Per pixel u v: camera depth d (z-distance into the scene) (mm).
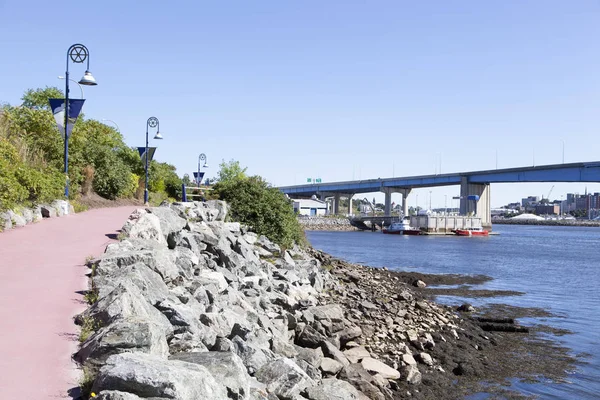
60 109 23656
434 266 55625
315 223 169375
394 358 16891
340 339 17172
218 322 11062
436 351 18688
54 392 6906
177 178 49031
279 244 31141
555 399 15719
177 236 17672
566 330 24688
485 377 17297
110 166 32406
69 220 19891
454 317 25188
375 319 20750
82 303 10156
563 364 19141
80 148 30047
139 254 12094
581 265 59938
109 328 7801
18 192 18031
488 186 151500
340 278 31125
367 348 17438
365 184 175250
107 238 16531
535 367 18672
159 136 36469
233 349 9945
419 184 157500
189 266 15273
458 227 148250
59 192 22375
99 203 28812
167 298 10812
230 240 21859
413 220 153375
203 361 8133
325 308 18062
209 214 26297
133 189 36938
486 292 36719
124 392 6156
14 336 8461
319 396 10031
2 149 19406
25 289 10742
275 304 17188
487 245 100750
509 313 28719
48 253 13820
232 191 32344
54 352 8016
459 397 15414
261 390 9164
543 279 45656
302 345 15516
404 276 41875
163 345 8203
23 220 17328
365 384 13758
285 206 33906
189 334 9133
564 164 114500
